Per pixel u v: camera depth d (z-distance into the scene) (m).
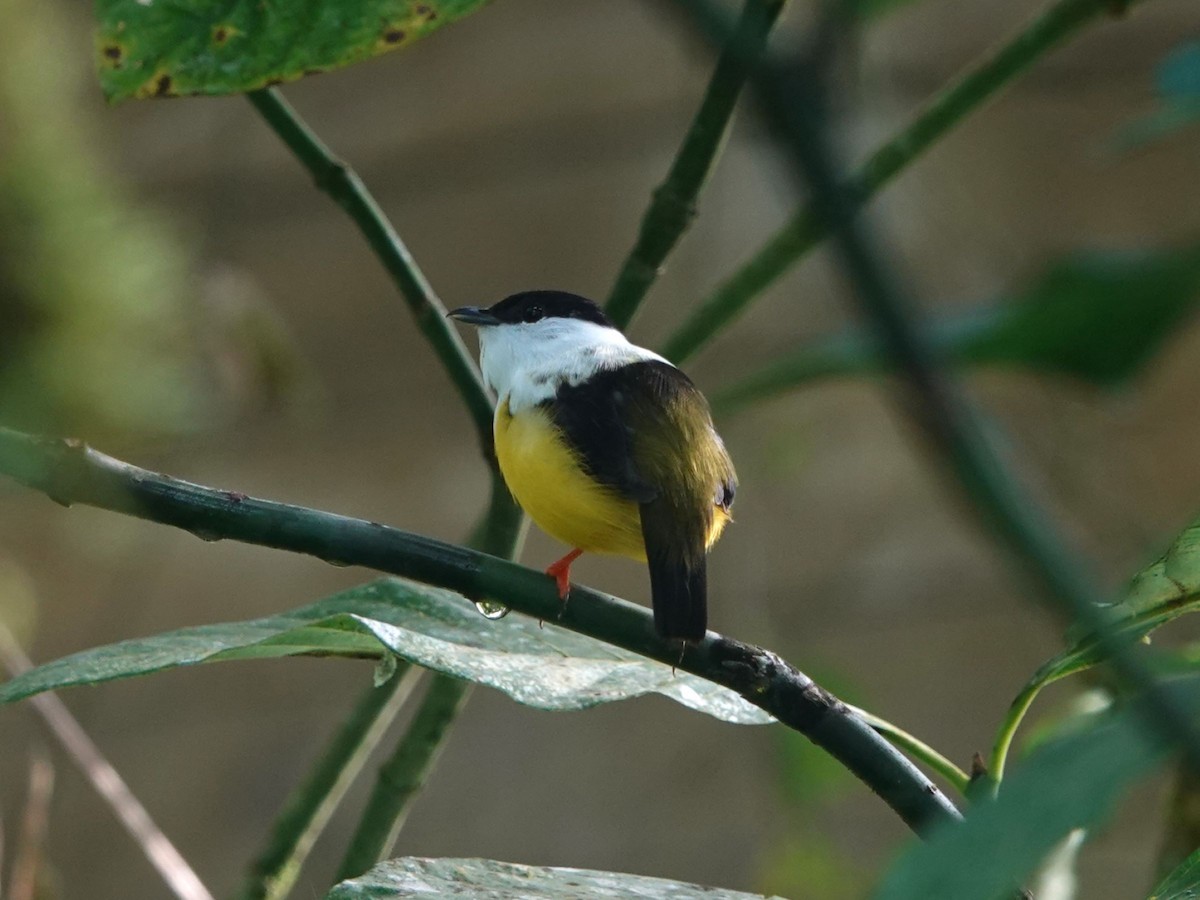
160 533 15.05
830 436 14.24
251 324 12.51
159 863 4.69
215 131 16.75
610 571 14.51
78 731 4.89
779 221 15.09
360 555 3.14
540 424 4.97
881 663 13.39
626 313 4.44
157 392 12.18
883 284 1.18
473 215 16.41
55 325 11.89
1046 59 14.93
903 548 13.82
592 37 16.95
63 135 12.67
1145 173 14.53
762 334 14.65
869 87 13.86
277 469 14.99
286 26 3.35
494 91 16.88
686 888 3.30
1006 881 1.38
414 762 4.31
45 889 4.98
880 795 3.08
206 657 3.06
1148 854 11.43
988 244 14.30
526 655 3.27
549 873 3.28
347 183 4.50
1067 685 13.11
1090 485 12.00
